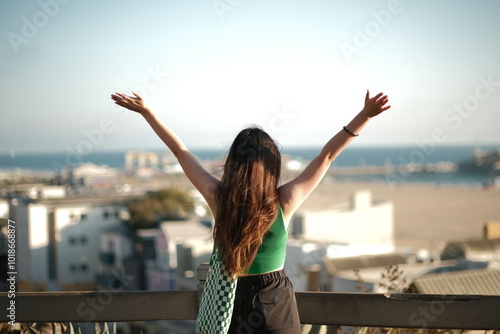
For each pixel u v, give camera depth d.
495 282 11.62
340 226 45.66
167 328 22.00
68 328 3.31
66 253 43.97
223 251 2.45
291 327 2.48
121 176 116.56
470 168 165.62
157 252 38.84
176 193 52.09
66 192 56.25
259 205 2.45
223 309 2.42
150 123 2.81
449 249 30.61
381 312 2.95
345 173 170.12
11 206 43.75
